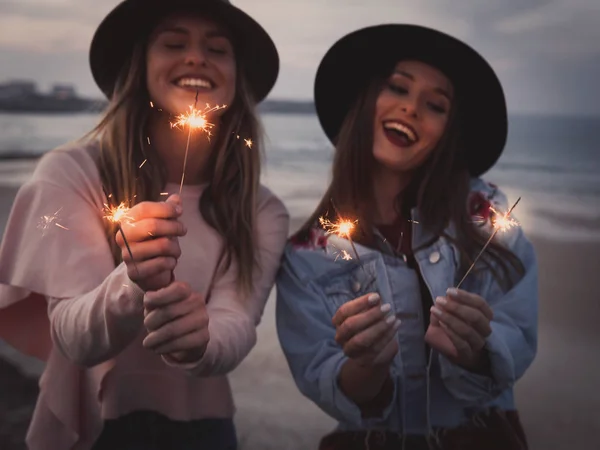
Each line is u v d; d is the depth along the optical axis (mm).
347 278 1186
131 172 1051
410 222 1219
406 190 1233
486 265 1175
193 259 1062
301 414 1739
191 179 1116
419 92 1180
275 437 1607
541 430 1715
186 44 1060
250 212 1105
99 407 1038
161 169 1090
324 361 1116
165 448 1046
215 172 1102
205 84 1058
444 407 1135
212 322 979
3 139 7203
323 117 1354
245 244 1085
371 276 1174
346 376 1068
